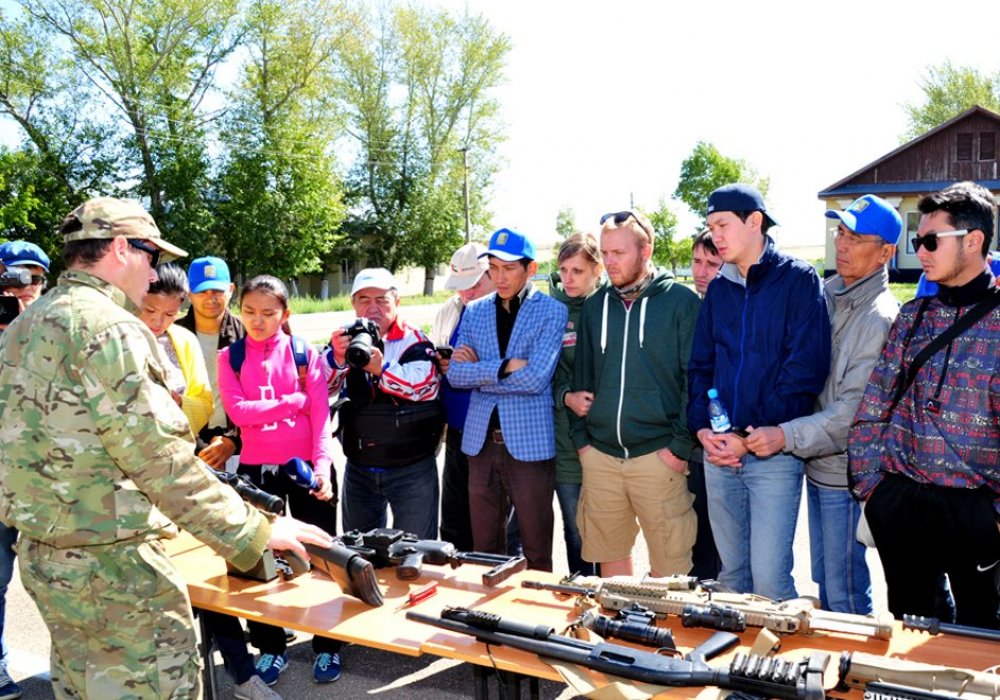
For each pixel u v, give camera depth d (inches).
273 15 1417.3
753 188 130.0
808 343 127.1
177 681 92.1
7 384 89.1
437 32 1798.7
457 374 153.4
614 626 91.3
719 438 128.3
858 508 135.7
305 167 1497.3
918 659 85.6
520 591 108.3
